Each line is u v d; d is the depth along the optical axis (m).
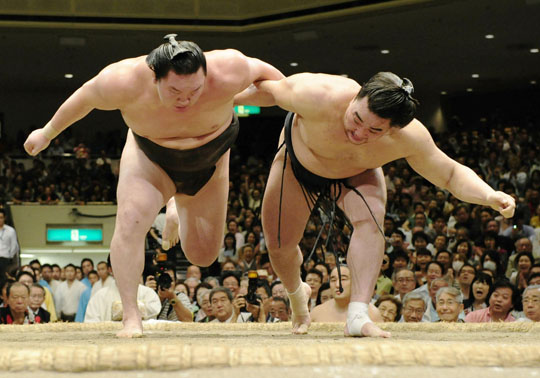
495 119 14.09
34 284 5.21
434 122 14.84
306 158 2.71
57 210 10.09
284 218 2.88
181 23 10.66
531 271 5.49
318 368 1.71
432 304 4.82
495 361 1.77
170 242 3.40
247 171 11.77
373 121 2.37
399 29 10.60
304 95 2.52
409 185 10.22
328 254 6.09
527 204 8.75
